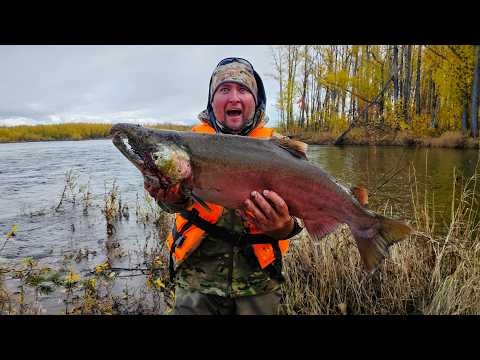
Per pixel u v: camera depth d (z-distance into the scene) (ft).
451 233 15.69
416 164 47.03
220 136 7.87
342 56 105.09
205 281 8.46
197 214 8.46
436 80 87.30
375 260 8.26
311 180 8.02
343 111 92.84
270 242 8.46
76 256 19.27
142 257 18.99
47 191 36.65
